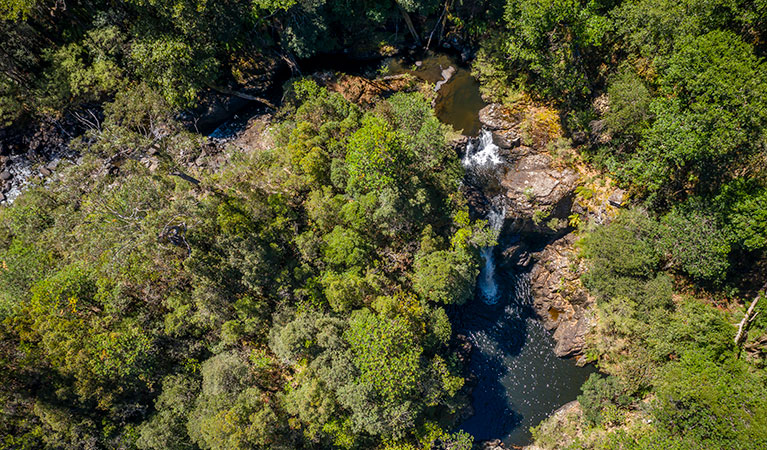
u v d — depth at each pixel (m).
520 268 56.38
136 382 40.19
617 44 51.16
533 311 55.84
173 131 48.53
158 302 41.62
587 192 50.97
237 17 50.91
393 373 39.25
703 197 45.12
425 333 45.00
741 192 41.41
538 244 55.25
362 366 39.28
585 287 51.06
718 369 38.97
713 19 41.06
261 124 57.62
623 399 45.66
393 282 45.94
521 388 52.12
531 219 52.31
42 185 47.12
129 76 50.00
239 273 42.44
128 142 42.84
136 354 38.19
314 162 46.12
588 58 53.78
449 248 48.19
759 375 39.31
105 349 37.16
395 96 54.47
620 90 46.94
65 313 38.16
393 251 47.44
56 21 47.91
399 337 40.47
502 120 55.09
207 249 42.50
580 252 51.69
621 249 46.78
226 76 56.16
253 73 58.25
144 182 41.19
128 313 40.38
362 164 43.78
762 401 36.09
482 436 49.88
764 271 45.41
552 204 51.34
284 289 42.84
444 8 59.09
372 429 39.34
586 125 52.53
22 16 44.97
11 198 50.44
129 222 38.91
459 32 61.28
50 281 38.75
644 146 46.16
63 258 42.28
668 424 40.19
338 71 61.09
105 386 38.69
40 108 49.88
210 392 39.25
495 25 58.44
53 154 51.97
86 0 47.78
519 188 52.22
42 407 36.81
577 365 51.94
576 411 48.59
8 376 36.75
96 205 40.19
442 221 49.41
